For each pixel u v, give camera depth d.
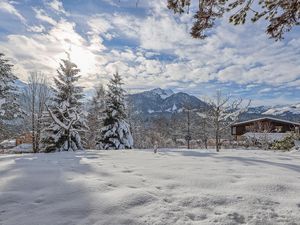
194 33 5.69
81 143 27.55
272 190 4.84
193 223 3.56
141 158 10.10
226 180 5.55
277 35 5.50
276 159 10.12
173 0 5.40
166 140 49.12
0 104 27.69
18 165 7.74
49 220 3.67
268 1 5.24
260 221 3.61
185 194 4.59
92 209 3.97
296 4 5.03
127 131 30.31
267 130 38.41
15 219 3.72
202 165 7.78
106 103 30.27
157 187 5.05
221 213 3.86
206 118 24.36
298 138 21.52
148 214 3.80
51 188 5.01
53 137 24.50
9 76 29.45
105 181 5.43
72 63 26.73
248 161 9.06
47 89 30.48
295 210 3.94
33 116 29.27
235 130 48.56
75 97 26.58
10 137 30.58
